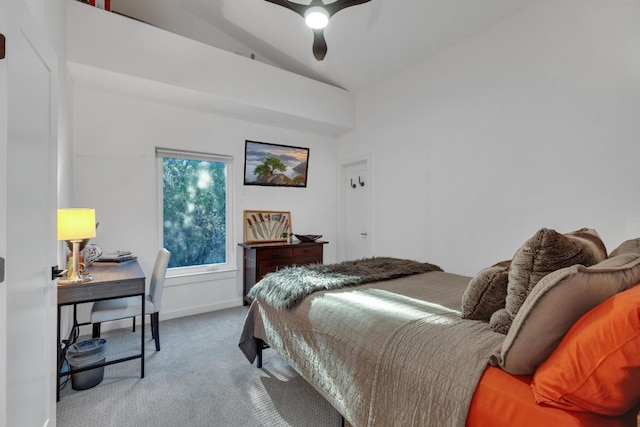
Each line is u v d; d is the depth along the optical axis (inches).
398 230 151.6
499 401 36.0
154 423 66.3
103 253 117.6
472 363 40.6
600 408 30.8
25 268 46.5
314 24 86.4
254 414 69.4
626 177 83.7
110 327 120.5
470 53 121.3
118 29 106.5
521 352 36.6
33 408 49.7
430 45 128.9
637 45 81.8
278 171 167.2
